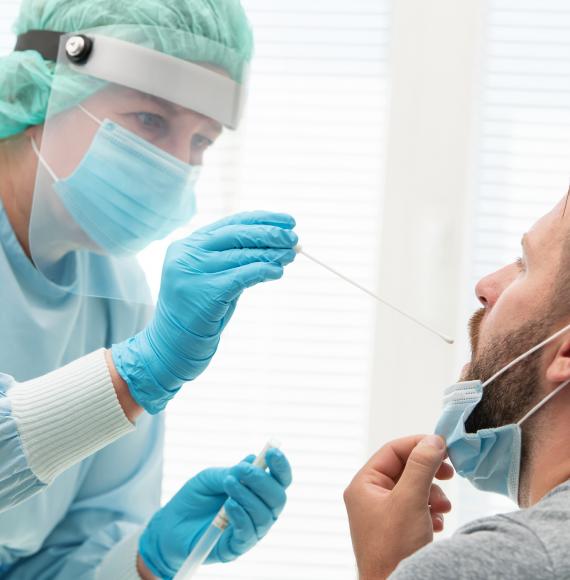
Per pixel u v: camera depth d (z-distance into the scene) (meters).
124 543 1.58
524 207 2.03
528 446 1.00
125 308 1.65
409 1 2.07
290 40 2.10
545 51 2.04
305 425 2.06
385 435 2.05
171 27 1.38
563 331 0.95
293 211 2.08
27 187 1.47
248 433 2.07
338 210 2.08
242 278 1.23
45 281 1.51
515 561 0.77
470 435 1.04
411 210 2.06
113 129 1.40
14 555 1.58
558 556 0.77
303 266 2.08
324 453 2.05
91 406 1.19
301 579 2.04
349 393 2.06
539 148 2.04
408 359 2.05
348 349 2.06
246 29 1.47
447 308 2.04
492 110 2.05
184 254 1.29
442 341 2.04
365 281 2.07
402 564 0.80
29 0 1.46
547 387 0.97
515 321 1.00
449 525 1.97
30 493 1.22
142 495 1.67
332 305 2.07
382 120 2.08
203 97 1.41
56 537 1.63
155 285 1.57
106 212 1.43
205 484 1.54
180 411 2.08
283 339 2.07
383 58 2.09
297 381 2.07
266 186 2.09
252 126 2.09
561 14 2.04
